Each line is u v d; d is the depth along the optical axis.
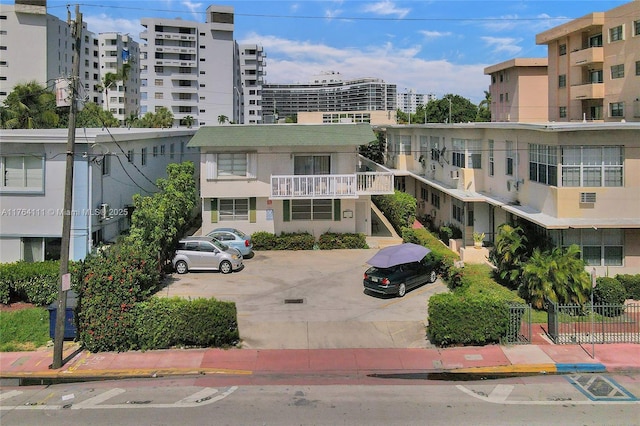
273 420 11.63
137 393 13.47
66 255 15.43
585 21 47.94
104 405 12.70
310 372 14.74
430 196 36.88
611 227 19.80
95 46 110.19
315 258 28.38
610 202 20.11
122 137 26.31
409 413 11.95
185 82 103.81
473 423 11.35
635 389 13.38
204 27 104.69
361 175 30.77
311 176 29.91
